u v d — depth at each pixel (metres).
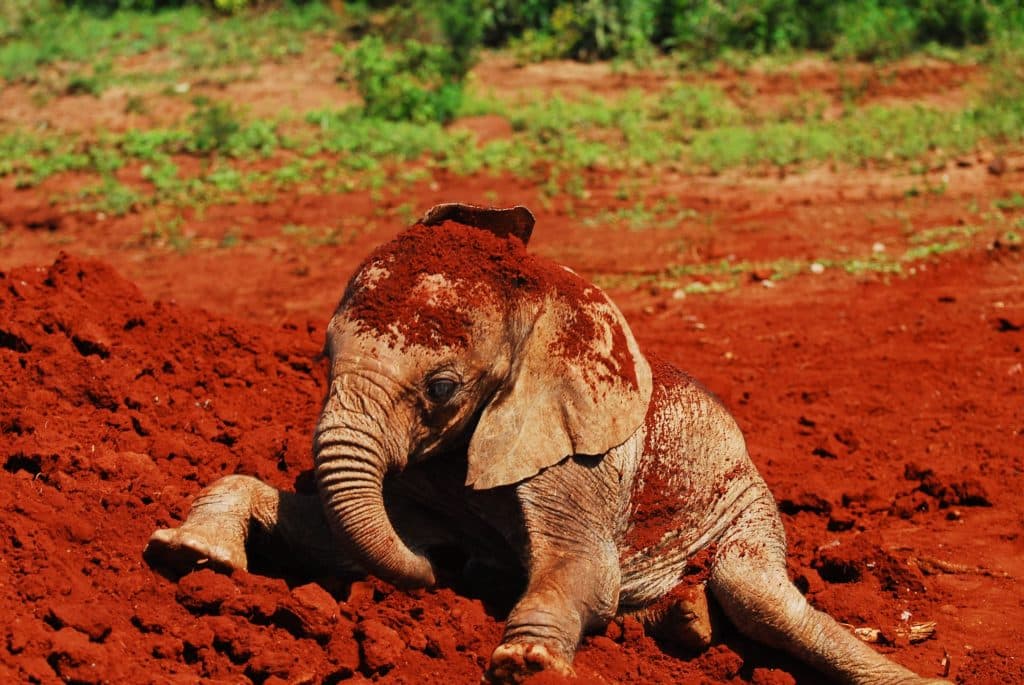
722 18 38.72
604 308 9.35
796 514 12.09
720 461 9.77
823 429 14.43
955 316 18.52
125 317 12.22
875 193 25.92
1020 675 8.84
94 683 7.34
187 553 8.49
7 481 9.24
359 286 8.64
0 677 7.11
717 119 32.06
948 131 29.48
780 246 22.86
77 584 8.26
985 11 38.53
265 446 11.00
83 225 26.03
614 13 39.09
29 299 11.62
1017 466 13.06
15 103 35.22
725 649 9.01
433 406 8.50
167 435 10.76
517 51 38.97
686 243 23.31
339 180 28.39
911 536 11.60
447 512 9.51
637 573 9.37
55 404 10.55
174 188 28.00
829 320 18.91
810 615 8.88
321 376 13.20
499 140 30.94
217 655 7.98
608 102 34.03
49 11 44.03
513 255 8.89
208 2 45.16
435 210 8.98
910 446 13.88
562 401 8.91
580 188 26.97
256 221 26.03
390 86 33.34
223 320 13.32
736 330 18.70
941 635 9.59
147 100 35.00
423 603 8.80
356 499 8.11
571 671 7.88
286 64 38.41
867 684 8.62
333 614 8.33
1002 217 23.47
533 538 8.77
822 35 38.91
